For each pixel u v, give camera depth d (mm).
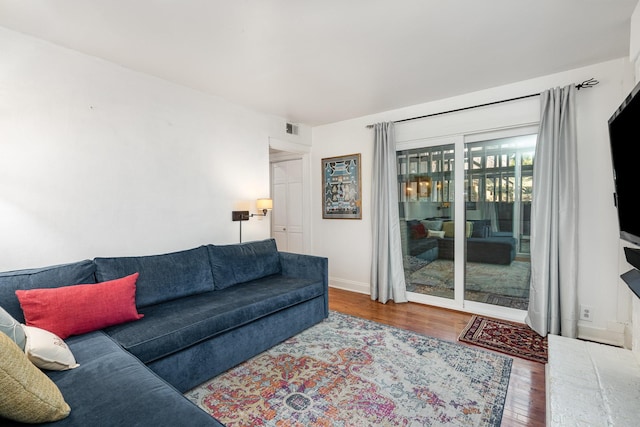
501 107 3041
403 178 3793
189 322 1947
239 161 3521
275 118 4008
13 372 963
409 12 1836
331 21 1922
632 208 1581
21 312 1734
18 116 2037
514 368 2182
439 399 1848
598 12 1853
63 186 2232
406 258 3820
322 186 4523
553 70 2678
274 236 5234
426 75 2771
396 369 2178
